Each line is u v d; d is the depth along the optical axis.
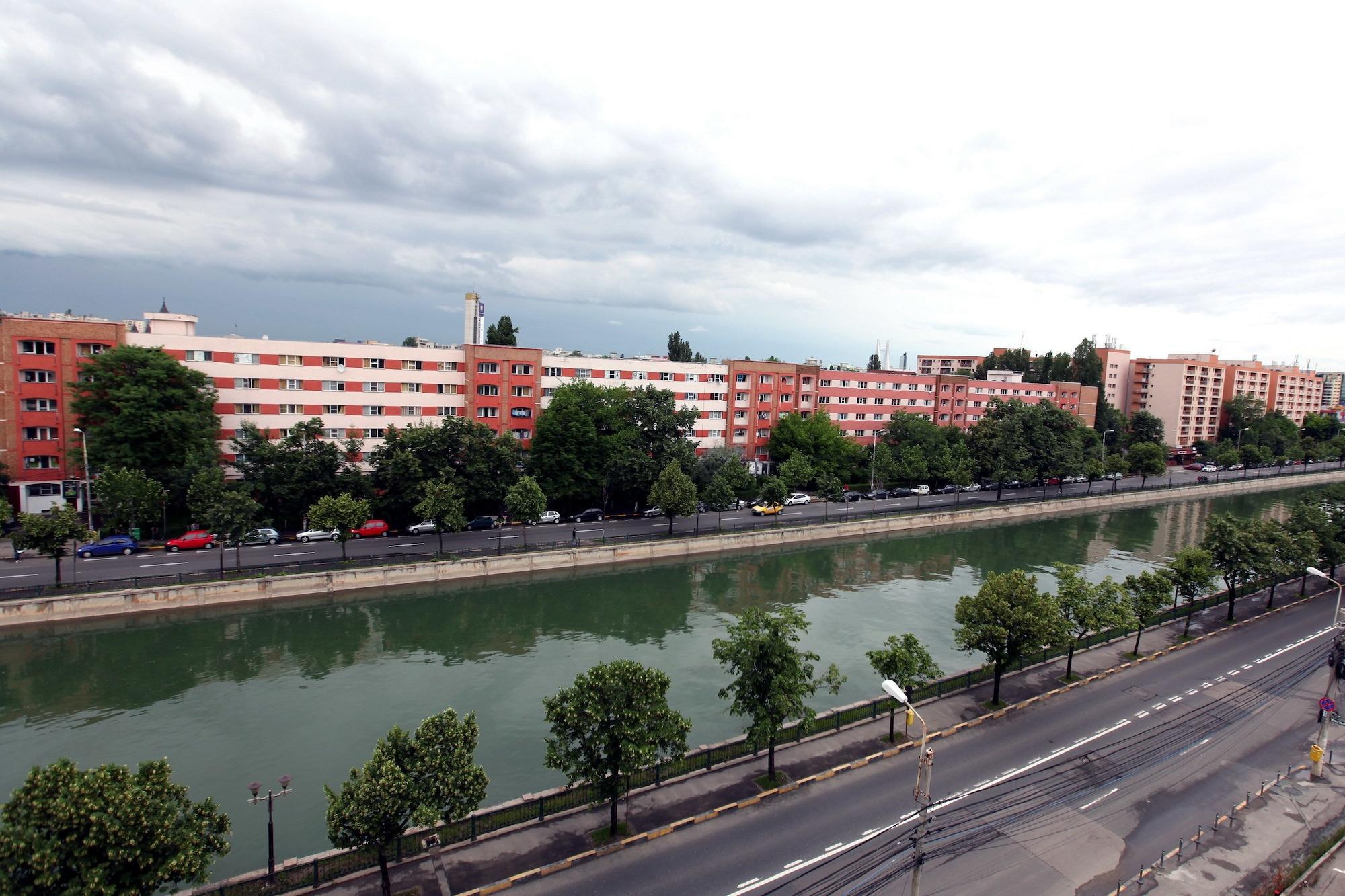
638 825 30.34
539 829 29.98
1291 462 184.62
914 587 73.50
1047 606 43.12
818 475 110.38
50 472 75.50
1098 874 28.34
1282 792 34.81
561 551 75.19
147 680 47.78
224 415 83.25
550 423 90.75
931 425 132.38
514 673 50.00
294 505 77.19
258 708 44.16
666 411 99.06
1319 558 70.88
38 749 38.94
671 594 69.25
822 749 37.19
